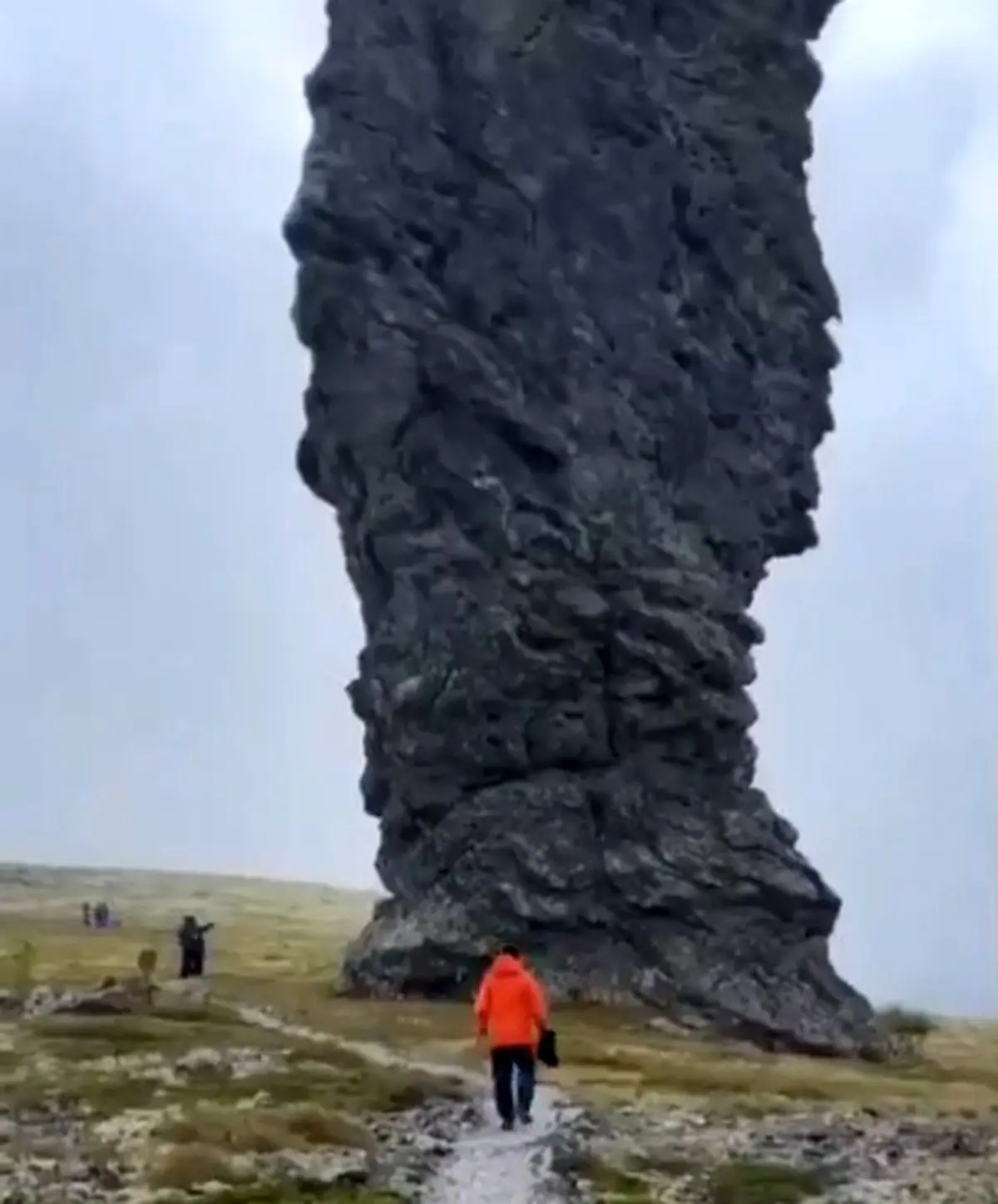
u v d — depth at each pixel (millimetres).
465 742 70562
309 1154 31359
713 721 71312
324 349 75125
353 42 76938
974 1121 41750
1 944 100688
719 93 79875
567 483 72250
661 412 75000
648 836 69688
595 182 76250
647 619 71125
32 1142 31844
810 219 80875
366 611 75500
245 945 123562
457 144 75750
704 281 77938
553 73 76688
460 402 72812
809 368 79750
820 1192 29641
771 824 71312
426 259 75062
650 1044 59562
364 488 74188
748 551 76438
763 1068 54656
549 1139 33844
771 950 68438
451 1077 43812
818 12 84188
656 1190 29172
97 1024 50156
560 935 68500
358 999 67750
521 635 70750
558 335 74062
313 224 74688
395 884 71750
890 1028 82000
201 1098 37656
